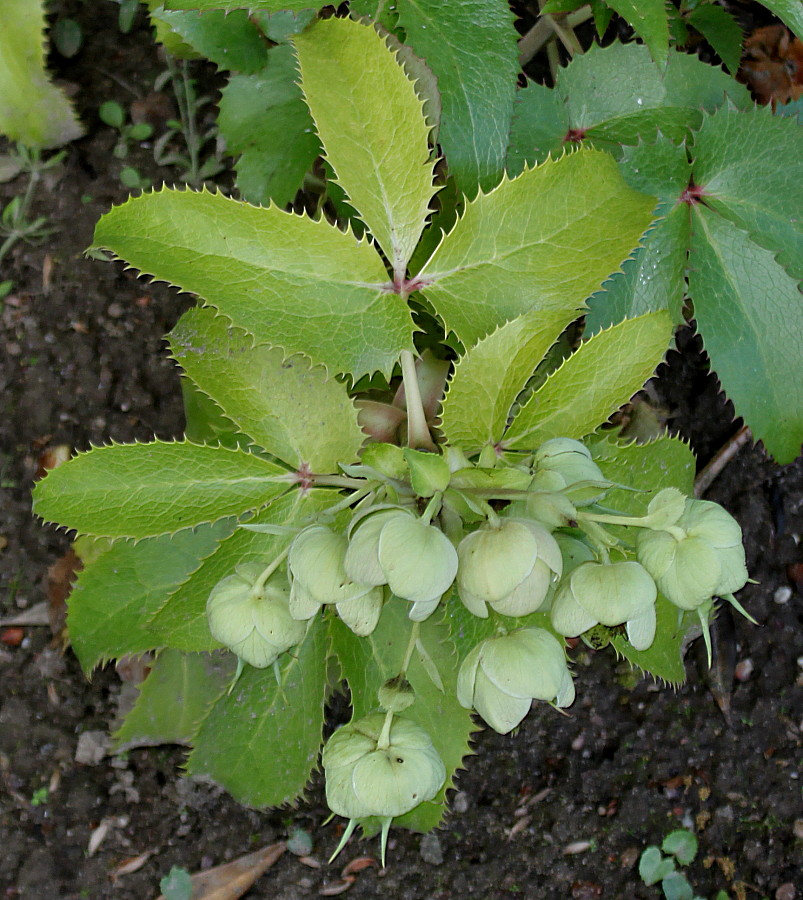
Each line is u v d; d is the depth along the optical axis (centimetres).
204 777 65
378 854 74
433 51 57
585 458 52
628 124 64
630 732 76
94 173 80
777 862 74
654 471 61
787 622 76
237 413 57
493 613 56
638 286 62
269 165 67
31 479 77
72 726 75
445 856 75
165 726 69
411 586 47
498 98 58
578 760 76
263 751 64
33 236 79
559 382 55
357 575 48
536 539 48
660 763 76
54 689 75
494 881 74
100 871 73
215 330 57
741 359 62
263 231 53
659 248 62
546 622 56
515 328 54
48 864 73
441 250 54
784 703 76
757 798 75
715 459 77
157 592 65
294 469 57
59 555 76
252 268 53
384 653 61
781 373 62
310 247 53
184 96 80
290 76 65
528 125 64
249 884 73
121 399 78
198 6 53
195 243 52
